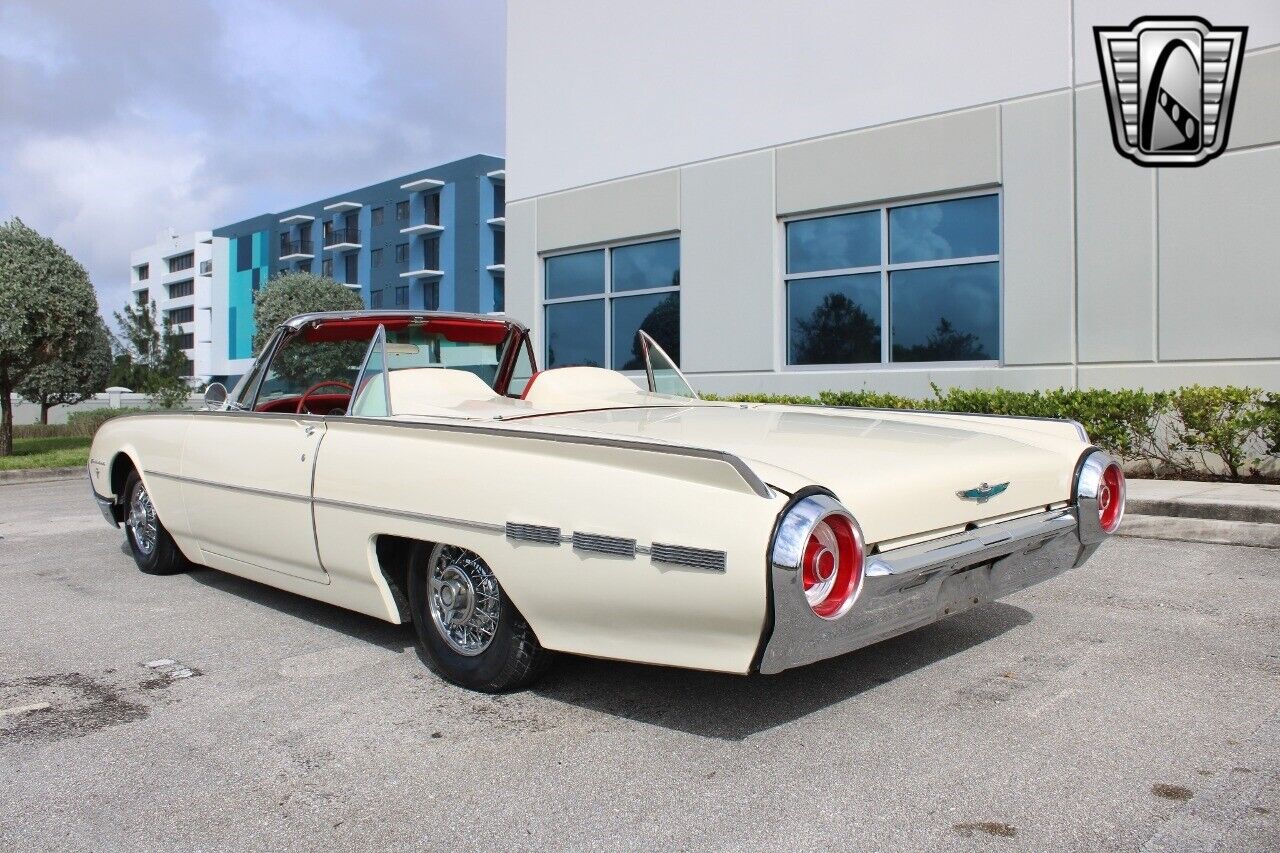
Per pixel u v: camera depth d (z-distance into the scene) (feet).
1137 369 27.76
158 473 17.01
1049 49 29.01
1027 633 13.58
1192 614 14.46
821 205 34.14
